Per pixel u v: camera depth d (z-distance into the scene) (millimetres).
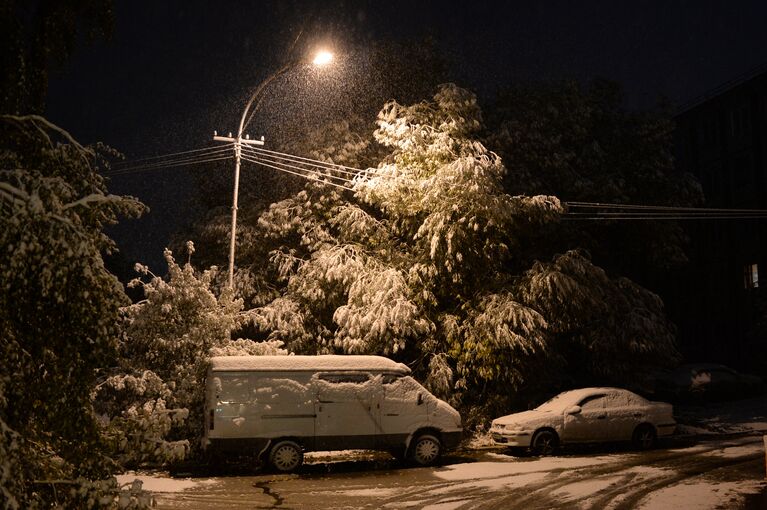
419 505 12852
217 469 17312
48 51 6871
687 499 12688
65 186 5805
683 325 46750
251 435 16375
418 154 23188
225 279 25141
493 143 25984
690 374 30000
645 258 28422
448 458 18859
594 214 26344
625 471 15930
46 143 6328
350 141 25547
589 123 27281
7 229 5129
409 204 23219
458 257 21609
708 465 16484
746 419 24906
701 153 46469
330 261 22688
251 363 16766
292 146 26328
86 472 5801
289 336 23188
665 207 25703
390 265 23375
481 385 23797
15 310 5426
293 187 26250
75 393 5562
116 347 5629
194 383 18422
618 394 19703
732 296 43375
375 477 15906
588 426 19047
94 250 5555
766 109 41594
